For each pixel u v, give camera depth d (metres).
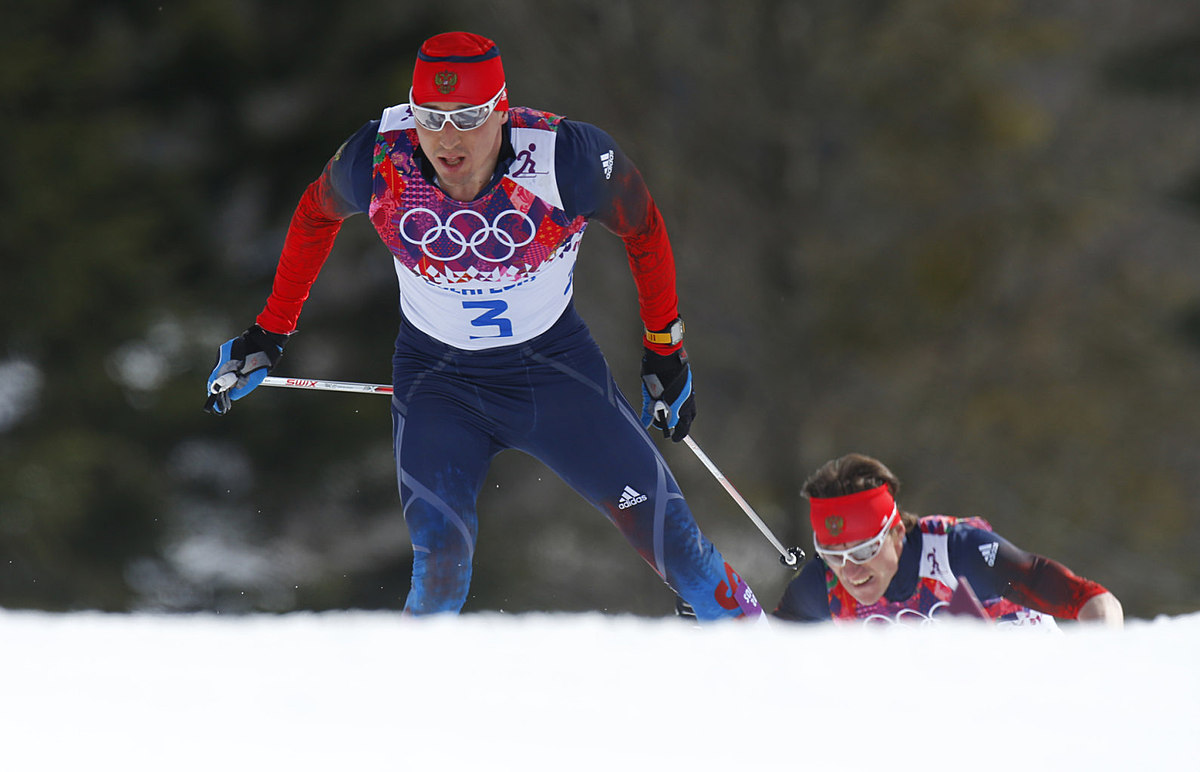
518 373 11.12
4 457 39.22
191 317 42.62
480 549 42.78
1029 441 44.09
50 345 40.22
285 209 44.94
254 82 44.84
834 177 43.25
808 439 42.09
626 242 11.12
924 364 43.38
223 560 44.12
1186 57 49.47
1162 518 45.06
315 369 45.94
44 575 39.75
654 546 11.19
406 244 10.49
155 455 42.22
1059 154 46.78
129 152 44.34
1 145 39.16
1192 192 49.75
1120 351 45.53
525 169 10.14
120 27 44.59
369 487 44.81
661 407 11.77
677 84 41.72
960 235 43.75
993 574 13.29
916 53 42.56
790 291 41.88
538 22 41.38
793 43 41.44
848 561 13.23
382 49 45.44
